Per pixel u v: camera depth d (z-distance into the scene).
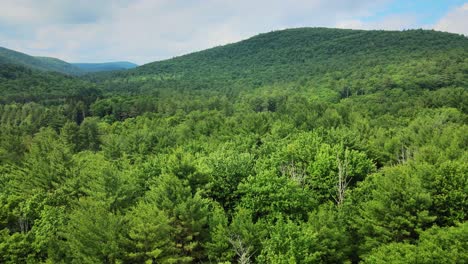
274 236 27.83
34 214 35.56
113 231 28.97
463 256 21.72
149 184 43.50
